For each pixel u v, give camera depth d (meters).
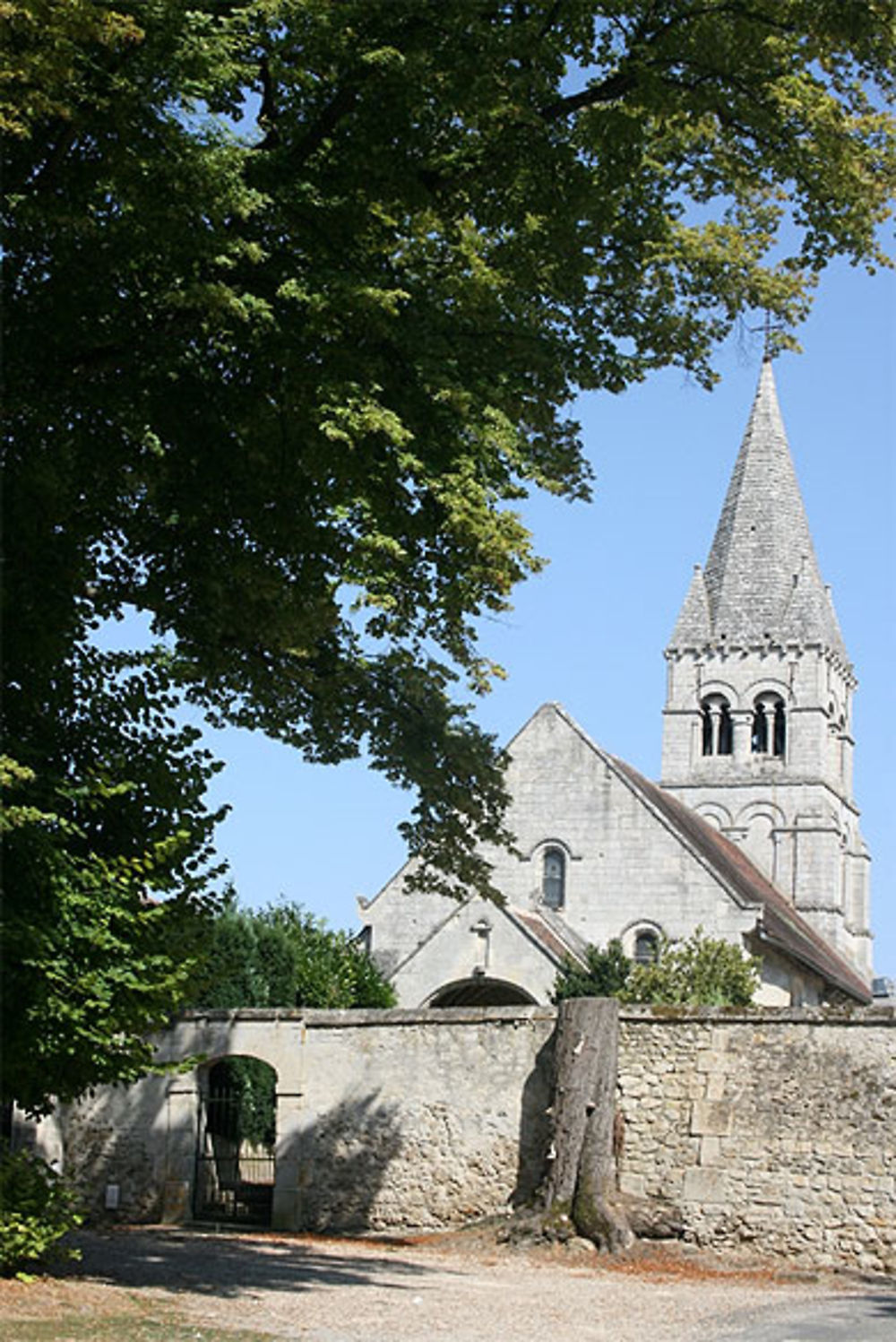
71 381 18.27
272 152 18.03
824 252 19.94
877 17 17.73
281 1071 26.86
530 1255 23.34
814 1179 23.48
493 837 23.84
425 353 18.20
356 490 18.28
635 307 21.11
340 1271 20.22
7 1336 13.26
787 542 74.00
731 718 71.44
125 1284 17.30
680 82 18.81
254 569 18.97
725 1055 24.36
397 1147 26.05
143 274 18.00
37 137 17.03
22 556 17.44
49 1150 27.39
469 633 21.61
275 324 17.59
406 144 18.09
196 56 16.34
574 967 43.62
